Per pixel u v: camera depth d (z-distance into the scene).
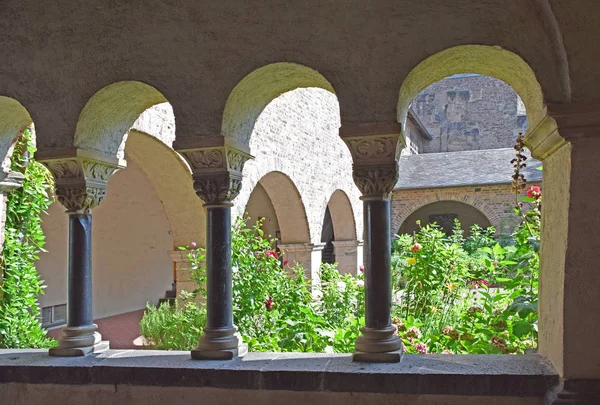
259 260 6.74
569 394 2.83
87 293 3.96
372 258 3.42
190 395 3.35
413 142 26.80
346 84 3.31
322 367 3.26
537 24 2.97
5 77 3.88
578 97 2.85
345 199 14.35
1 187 4.97
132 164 11.92
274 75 3.64
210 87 3.54
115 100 3.90
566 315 2.89
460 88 30.69
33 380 3.56
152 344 7.20
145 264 12.37
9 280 5.23
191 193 7.44
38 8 3.81
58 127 3.79
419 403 3.07
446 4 3.17
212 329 3.64
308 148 11.48
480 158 20.58
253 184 8.62
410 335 4.27
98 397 3.47
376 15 3.27
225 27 3.50
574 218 2.87
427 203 19.36
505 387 2.99
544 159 3.37
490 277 5.58
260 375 3.26
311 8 3.36
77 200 3.92
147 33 3.63
